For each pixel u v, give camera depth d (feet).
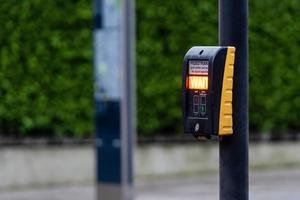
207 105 38.11
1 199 81.61
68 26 90.89
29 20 88.79
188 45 98.78
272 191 88.94
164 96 97.04
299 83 107.76
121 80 66.33
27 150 88.02
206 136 38.32
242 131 38.47
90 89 91.76
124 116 66.33
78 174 90.79
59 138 90.07
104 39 67.05
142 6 95.91
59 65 90.38
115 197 66.69
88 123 91.50
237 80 38.42
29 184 88.12
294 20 107.04
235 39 38.32
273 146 105.60
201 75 38.32
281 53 106.11
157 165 96.43
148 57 96.07
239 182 38.42
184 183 93.97
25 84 88.48
